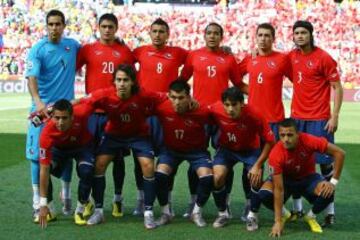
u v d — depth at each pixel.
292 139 8.90
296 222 10.02
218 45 10.93
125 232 9.07
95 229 9.23
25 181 12.80
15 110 29.61
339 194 12.07
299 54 10.42
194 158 9.78
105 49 10.73
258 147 9.88
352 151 17.81
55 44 10.23
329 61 10.14
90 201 10.45
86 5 51.72
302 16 49.06
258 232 9.20
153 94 9.57
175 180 13.42
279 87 10.59
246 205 10.09
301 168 9.31
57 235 8.83
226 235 8.98
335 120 10.15
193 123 9.55
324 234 9.12
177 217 10.18
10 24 50.00
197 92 10.96
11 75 44.16
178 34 48.97
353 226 9.66
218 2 52.31
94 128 10.41
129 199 11.49
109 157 9.72
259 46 10.57
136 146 9.72
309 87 10.31
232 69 10.90
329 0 50.00
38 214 9.55
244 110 9.34
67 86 10.34
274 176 9.09
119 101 9.42
